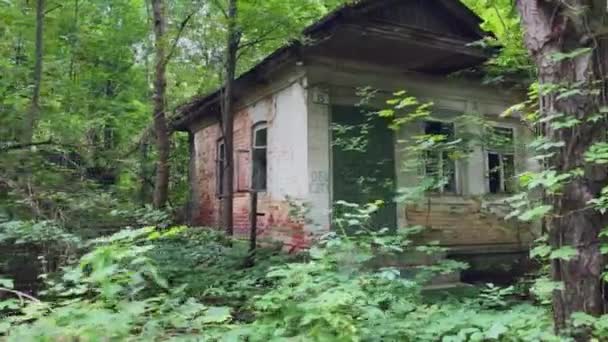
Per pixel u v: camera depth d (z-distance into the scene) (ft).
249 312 13.66
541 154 11.41
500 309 14.44
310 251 12.92
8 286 9.08
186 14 29.19
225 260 21.95
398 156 28.81
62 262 17.88
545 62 10.61
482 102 32.68
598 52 10.06
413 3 26.99
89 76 40.81
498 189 32.42
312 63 26.53
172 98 43.88
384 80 29.07
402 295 12.66
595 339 8.91
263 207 30.78
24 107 26.58
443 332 10.11
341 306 9.63
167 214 25.66
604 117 9.84
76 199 23.65
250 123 33.04
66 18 36.27
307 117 26.45
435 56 27.07
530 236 30.76
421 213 28.81
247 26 26.94
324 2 29.84
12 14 28.68
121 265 9.25
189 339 8.39
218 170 38.19
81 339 7.36
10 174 22.54
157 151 32.96
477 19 27.40
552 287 9.69
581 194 9.80
